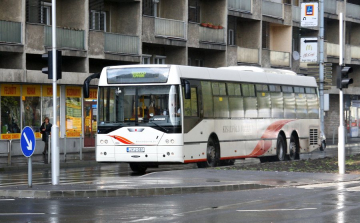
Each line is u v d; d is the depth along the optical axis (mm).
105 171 33219
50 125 40656
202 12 64375
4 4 45594
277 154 38344
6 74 44312
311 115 42000
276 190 22375
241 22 69500
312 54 57219
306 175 26703
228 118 33625
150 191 21344
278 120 38281
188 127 30156
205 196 20641
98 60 54344
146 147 29641
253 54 68125
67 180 26766
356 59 85125
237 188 22734
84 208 17562
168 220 15180
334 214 16078
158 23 56906
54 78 23297
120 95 30156
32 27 46438
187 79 30547
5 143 45062
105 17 54781
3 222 15039
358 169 29938
